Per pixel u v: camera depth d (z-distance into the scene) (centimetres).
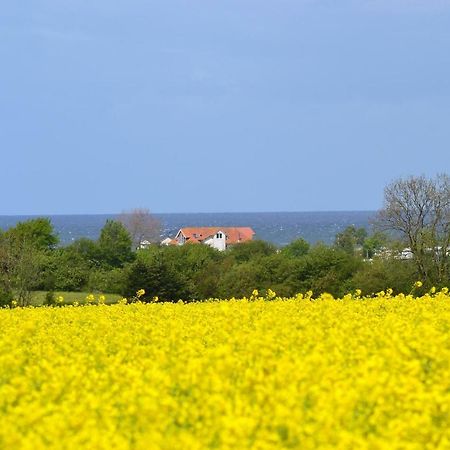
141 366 3719
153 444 2481
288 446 2625
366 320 5438
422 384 3247
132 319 6238
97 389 3322
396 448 2519
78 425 2759
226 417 2653
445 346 4109
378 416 2828
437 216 15688
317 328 4672
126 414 2906
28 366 3962
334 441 2575
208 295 17788
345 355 3834
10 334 5091
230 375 3422
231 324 4975
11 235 19062
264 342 3978
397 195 15925
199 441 2598
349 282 16112
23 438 2577
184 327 5203
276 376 3162
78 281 19688
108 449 2502
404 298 7331
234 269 18288
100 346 4462
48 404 2994
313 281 16688
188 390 3275
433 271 15550
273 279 17412
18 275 16788
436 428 2816
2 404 3167
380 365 3369
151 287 17112
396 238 15988
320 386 3067
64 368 3594
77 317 6581
